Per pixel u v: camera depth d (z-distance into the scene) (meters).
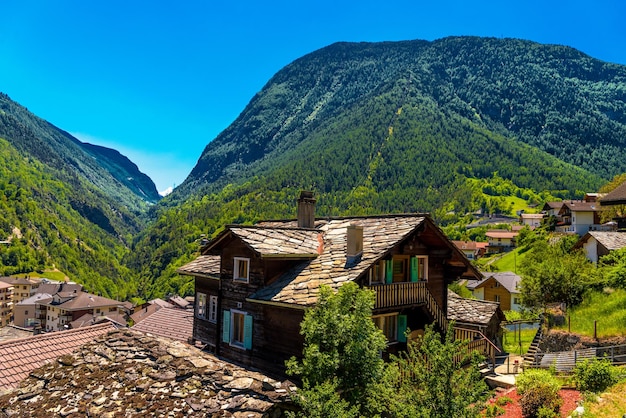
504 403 18.17
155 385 9.09
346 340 11.71
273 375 16.47
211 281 21.22
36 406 9.16
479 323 25.05
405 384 11.62
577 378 18.30
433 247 20.34
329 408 9.34
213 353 20.48
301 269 17.41
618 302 26.08
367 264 15.70
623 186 44.88
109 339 11.40
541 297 30.73
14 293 126.00
